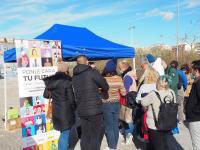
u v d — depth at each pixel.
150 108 5.08
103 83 5.75
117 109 6.46
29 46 6.44
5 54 8.81
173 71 8.21
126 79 6.70
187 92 9.70
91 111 5.63
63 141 5.89
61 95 5.80
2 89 27.88
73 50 8.18
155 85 5.60
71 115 5.88
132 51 9.59
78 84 5.72
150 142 5.32
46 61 6.69
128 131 7.29
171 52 29.52
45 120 6.68
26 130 6.39
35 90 6.52
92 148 5.73
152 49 30.30
